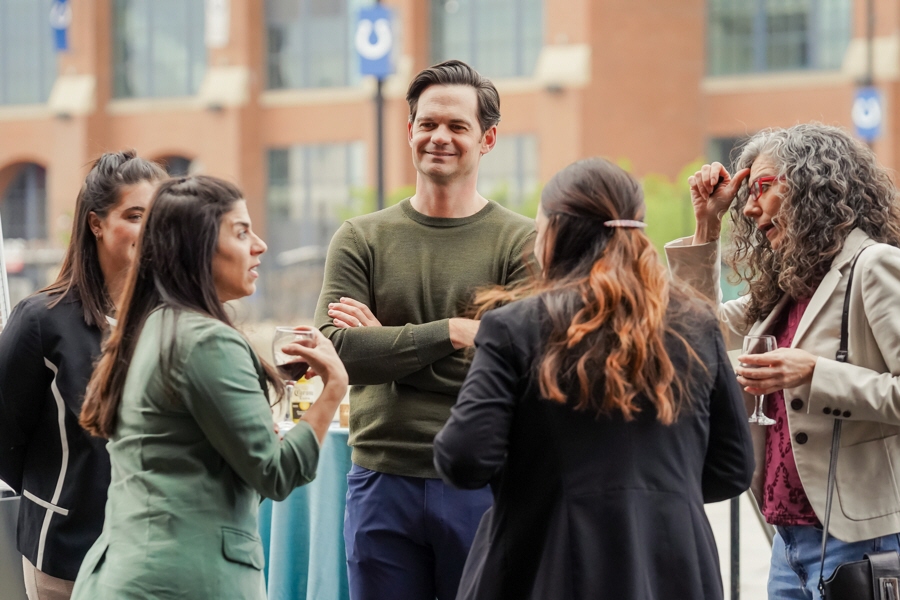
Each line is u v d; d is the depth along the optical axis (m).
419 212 4.36
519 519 2.99
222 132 43.81
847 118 36.47
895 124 35.91
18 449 3.95
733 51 38.34
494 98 4.34
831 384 3.52
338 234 4.39
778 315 4.04
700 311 3.09
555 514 2.93
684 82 37.59
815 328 3.71
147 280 3.26
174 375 3.05
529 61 39.56
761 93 37.50
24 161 47.38
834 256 3.74
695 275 4.25
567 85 37.66
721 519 8.80
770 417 3.90
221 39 42.66
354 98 42.66
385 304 4.29
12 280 38.06
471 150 4.27
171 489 3.07
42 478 3.92
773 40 37.97
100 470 3.90
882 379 3.52
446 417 4.12
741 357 3.62
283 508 5.08
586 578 2.86
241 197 3.33
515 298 3.26
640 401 2.96
